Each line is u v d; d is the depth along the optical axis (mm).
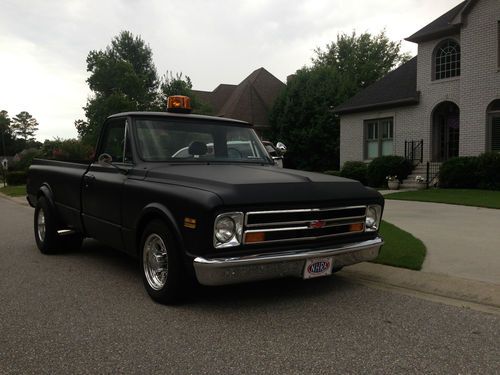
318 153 28562
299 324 4066
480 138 17078
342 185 4711
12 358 3404
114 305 4582
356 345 3625
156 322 4105
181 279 4344
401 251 6488
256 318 4211
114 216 5305
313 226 4344
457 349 3557
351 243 4672
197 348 3562
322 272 4430
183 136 5543
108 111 38156
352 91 30312
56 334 3846
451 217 9945
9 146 122625
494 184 15492
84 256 6977
